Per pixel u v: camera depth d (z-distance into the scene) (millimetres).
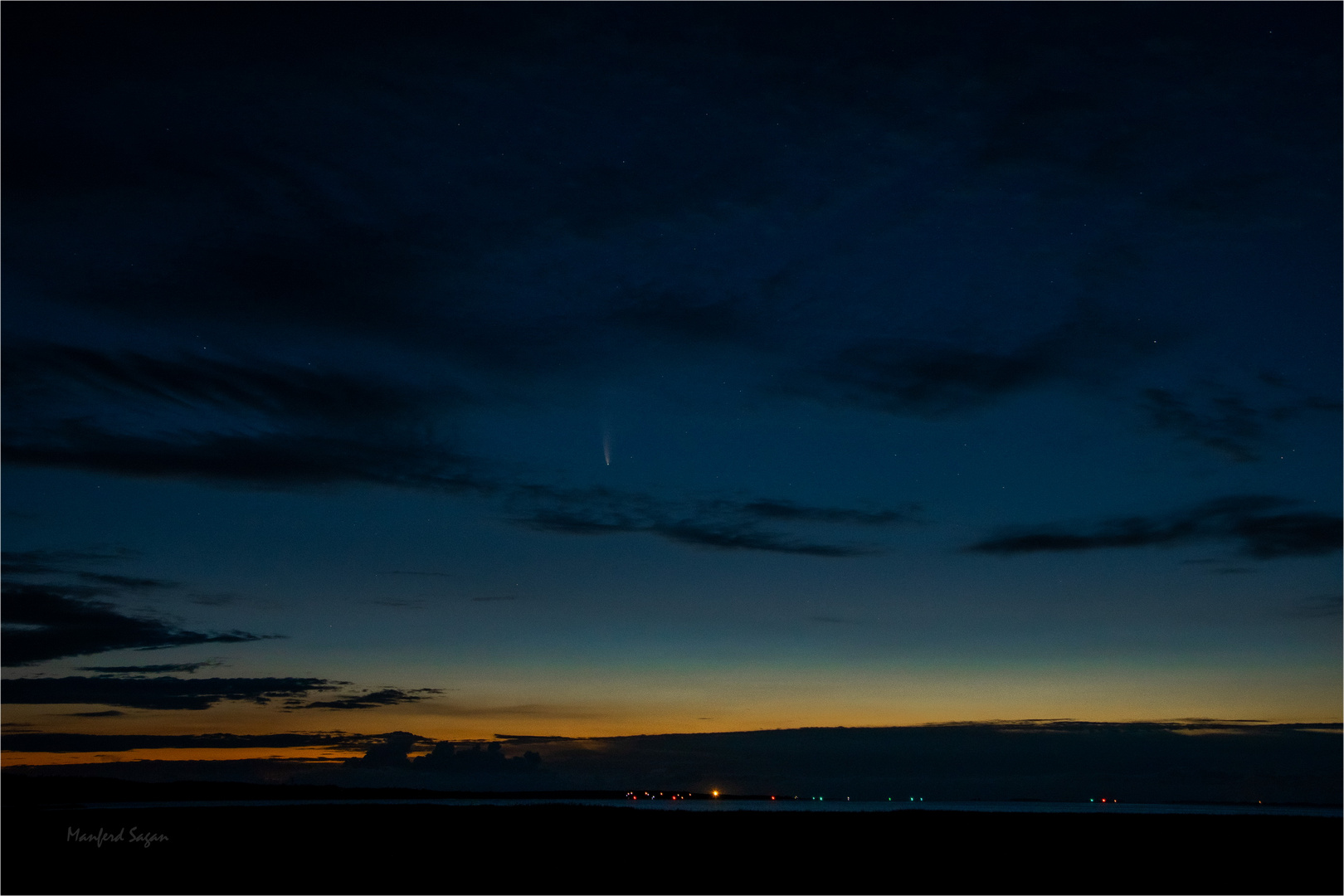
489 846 34250
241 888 24984
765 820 49875
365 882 25984
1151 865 30656
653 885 25859
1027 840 38031
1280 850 35156
